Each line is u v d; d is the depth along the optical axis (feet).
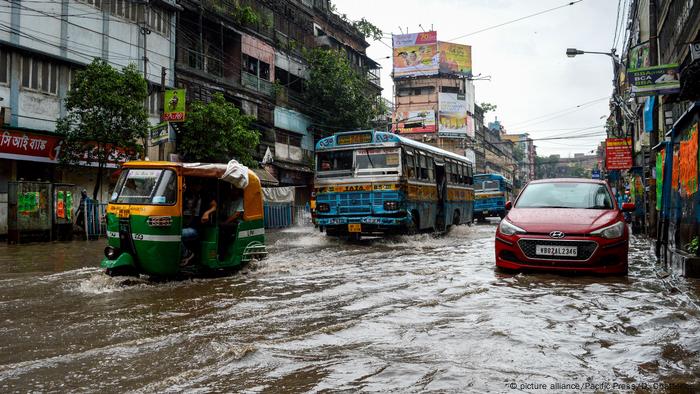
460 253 37.27
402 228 47.34
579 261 24.16
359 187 46.75
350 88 114.93
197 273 26.07
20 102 57.77
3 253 40.01
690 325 14.83
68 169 63.72
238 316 16.93
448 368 10.97
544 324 14.98
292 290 21.93
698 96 27.17
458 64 193.16
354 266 29.84
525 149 358.84
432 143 189.37
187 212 25.43
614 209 27.32
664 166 31.12
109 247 23.80
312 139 119.24
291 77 113.19
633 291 20.44
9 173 58.23
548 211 27.14
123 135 58.34
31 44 58.39
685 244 26.35
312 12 122.21
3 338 14.44
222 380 10.58
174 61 78.23
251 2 98.48
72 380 10.77
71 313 17.62
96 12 66.08
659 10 62.34
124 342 13.83
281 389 10.02
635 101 95.20
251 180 28.58
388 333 14.16
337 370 11.05
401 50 191.01
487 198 102.78
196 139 74.54
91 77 56.75
